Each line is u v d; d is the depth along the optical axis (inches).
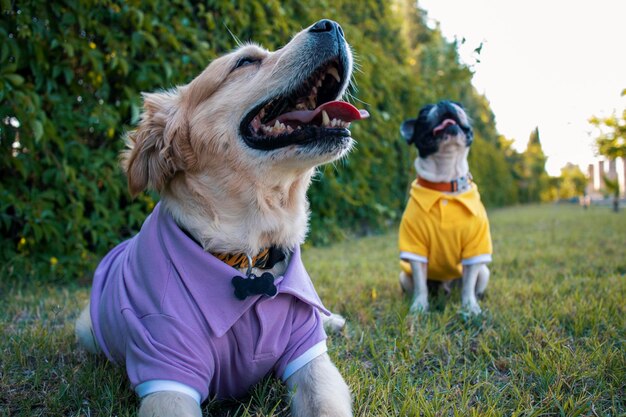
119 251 27.4
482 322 30.6
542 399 20.1
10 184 41.9
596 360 23.0
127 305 19.8
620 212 155.0
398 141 102.7
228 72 22.6
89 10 43.6
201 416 17.9
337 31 22.2
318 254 63.5
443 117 38.5
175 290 19.1
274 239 21.8
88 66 46.0
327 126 21.3
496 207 239.9
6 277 41.6
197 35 54.6
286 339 20.6
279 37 64.2
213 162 21.5
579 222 109.9
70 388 21.2
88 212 49.1
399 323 29.8
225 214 21.2
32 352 25.1
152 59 49.9
